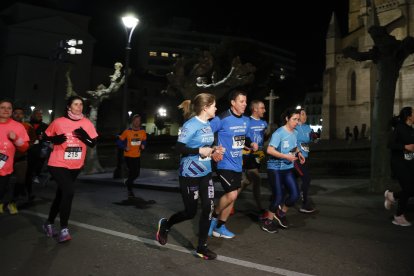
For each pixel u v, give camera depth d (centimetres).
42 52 5725
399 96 4031
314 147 2897
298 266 427
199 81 1257
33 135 840
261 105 673
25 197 977
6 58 5575
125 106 1443
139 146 898
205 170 449
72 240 536
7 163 574
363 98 4472
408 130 602
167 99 7488
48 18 5750
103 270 413
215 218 555
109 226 627
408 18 4156
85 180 1388
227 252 479
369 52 971
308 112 9362
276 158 582
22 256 462
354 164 1758
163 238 481
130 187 900
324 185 1062
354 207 805
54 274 401
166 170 1742
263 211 709
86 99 1583
